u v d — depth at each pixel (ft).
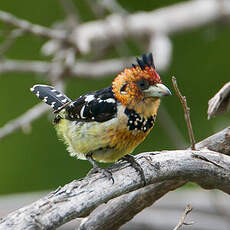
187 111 22.75
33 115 36.63
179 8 47.47
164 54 41.45
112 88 25.57
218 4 47.06
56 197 20.25
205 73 49.62
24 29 38.65
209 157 22.95
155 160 22.30
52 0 49.26
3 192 47.42
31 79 48.93
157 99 25.36
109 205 24.14
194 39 50.29
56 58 39.96
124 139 25.05
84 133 25.39
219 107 25.90
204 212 40.60
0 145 48.08
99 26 44.60
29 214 19.38
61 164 48.11
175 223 39.81
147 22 46.03
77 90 49.42
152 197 24.08
